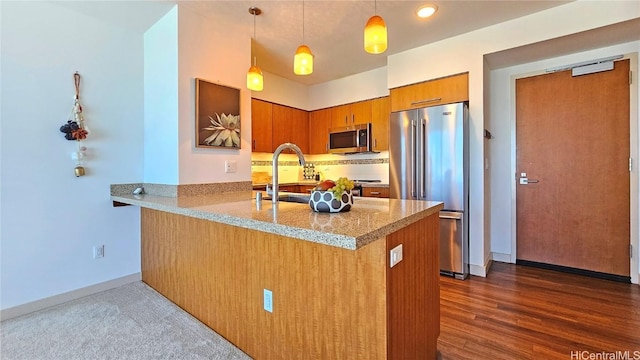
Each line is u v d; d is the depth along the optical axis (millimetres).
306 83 4809
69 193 2439
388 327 1224
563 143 3133
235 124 2854
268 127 4262
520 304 2348
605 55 2863
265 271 1622
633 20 2334
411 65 3422
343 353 1340
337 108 4602
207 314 2027
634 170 2771
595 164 2975
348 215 1431
